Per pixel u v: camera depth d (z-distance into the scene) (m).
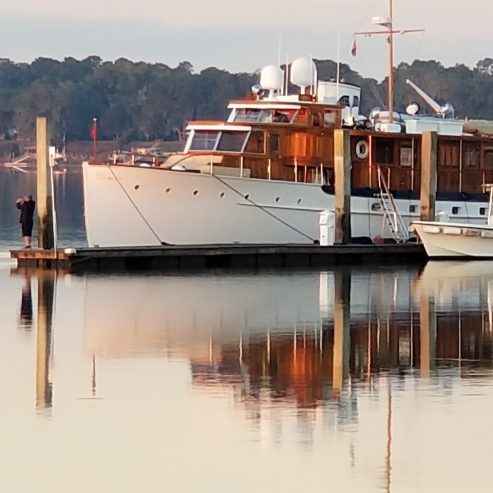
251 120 112.44
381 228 114.00
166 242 108.12
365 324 75.88
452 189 117.12
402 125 118.56
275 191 109.62
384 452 47.16
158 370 61.19
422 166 112.06
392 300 86.25
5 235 148.00
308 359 64.44
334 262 106.00
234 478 44.59
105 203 107.25
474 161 118.06
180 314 79.19
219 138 109.69
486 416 52.03
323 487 43.66
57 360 63.62
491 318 78.56
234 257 104.12
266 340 69.94
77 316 77.81
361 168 113.19
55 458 46.69
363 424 50.81
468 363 63.38
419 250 108.88
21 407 53.53
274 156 109.88
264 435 49.31
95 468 45.66
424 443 48.19
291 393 56.28
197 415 52.25
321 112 111.75
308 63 115.69
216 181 107.69
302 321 77.00
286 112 111.38
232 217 108.94
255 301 85.25
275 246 104.56
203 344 68.56
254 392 56.44
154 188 107.00
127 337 70.44
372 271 103.38
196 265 103.31
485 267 106.31
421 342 69.69
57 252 100.62
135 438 49.00
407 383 58.47
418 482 43.97
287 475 44.78
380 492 43.12
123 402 54.50
